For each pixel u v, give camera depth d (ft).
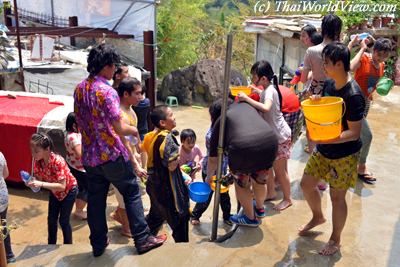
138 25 39.27
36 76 29.25
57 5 42.11
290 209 15.40
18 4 42.65
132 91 16.03
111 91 11.72
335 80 11.43
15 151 21.29
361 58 16.31
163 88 46.21
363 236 13.66
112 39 40.22
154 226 14.80
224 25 66.39
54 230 15.07
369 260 12.28
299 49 32.68
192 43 57.00
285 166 15.01
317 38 17.63
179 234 14.10
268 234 13.61
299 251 12.66
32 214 19.56
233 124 12.36
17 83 29.17
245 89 15.29
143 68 35.86
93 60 11.81
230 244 12.98
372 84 16.56
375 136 23.72
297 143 22.21
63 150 20.86
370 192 16.94
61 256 12.91
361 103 11.16
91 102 11.69
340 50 11.05
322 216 13.30
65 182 14.44
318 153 12.37
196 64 45.14
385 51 16.08
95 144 11.94
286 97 16.02
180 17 51.55
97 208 12.54
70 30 38.81
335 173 11.89
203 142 31.58
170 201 13.65
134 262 12.21
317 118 11.12
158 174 13.44
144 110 22.68
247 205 13.58
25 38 36.01
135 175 13.06
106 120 11.72
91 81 11.87
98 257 12.64
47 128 20.63
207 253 12.47
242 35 64.80
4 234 12.83
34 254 13.15
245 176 13.09
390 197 16.52
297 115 16.26
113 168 12.01
